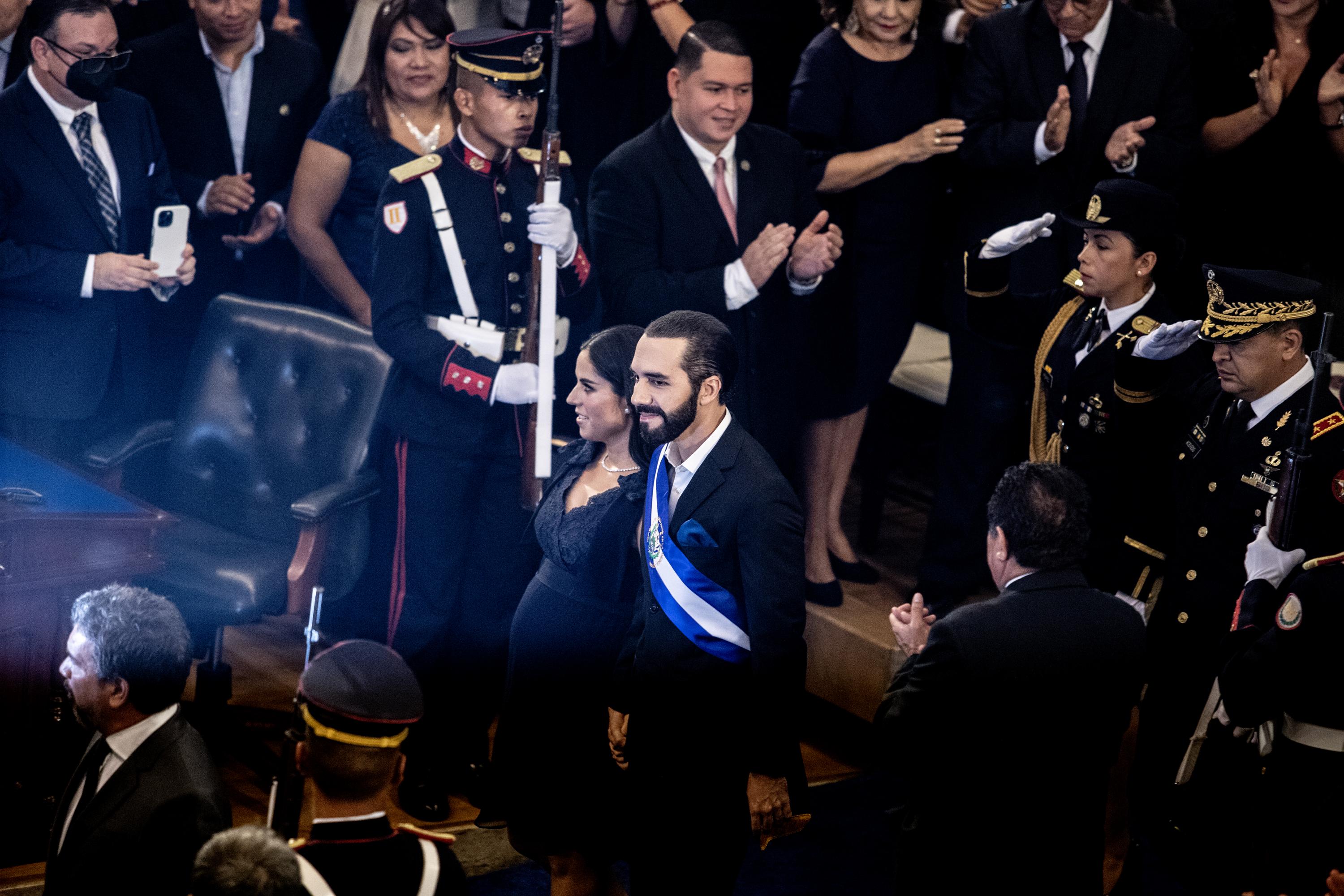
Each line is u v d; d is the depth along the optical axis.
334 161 16.80
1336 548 12.20
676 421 10.89
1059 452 14.30
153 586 14.47
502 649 15.38
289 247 18.81
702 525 11.02
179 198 17.16
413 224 14.27
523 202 14.52
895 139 16.75
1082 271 13.85
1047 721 10.24
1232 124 17.05
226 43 17.94
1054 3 16.06
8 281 15.50
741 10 18.81
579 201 18.52
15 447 14.38
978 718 10.27
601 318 17.48
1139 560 14.06
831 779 16.33
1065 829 10.43
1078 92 16.36
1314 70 17.02
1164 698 13.95
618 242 15.20
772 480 10.98
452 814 14.79
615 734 12.16
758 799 11.18
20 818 13.09
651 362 10.85
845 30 16.81
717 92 14.76
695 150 15.23
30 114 15.64
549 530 12.45
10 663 12.66
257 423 15.70
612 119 19.03
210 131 18.00
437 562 15.06
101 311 16.22
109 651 9.41
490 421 14.73
